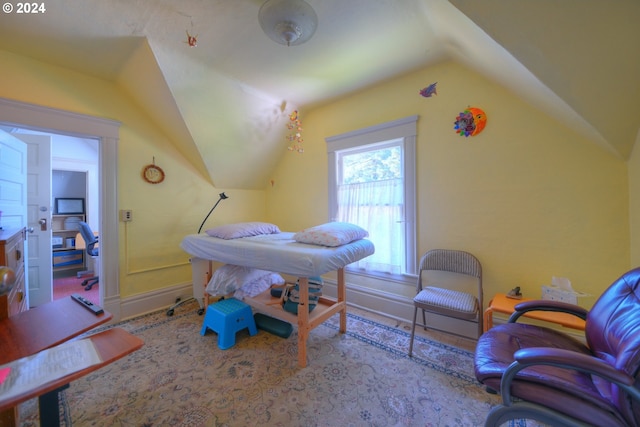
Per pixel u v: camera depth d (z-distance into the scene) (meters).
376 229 2.58
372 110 2.58
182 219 2.89
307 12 1.42
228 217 3.31
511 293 1.78
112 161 2.38
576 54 1.12
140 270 2.57
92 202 4.55
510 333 1.33
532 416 0.93
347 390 1.51
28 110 1.95
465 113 2.05
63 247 4.46
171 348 1.95
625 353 0.83
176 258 2.85
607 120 1.32
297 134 3.04
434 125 2.22
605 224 1.60
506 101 1.90
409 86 2.34
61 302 1.18
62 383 0.71
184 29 1.73
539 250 1.81
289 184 3.40
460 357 1.83
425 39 1.83
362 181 2.73
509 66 1.38
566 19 1.04
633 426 0.80
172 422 1.29
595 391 0.93
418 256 2.35
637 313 0.97
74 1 1.47
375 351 1.92
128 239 2.50
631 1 0.94
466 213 2.09
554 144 1.74
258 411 1.36
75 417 1.31
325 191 3.01
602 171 1.61
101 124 2.30
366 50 1.96
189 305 2.80
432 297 1.87
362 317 2.52
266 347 1.97
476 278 2.09
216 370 1.69
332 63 2.13
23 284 1.75
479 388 1.53
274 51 1.97
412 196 2.34
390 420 1.30
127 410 1.36
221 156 2.88
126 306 2.46
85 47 1.89
